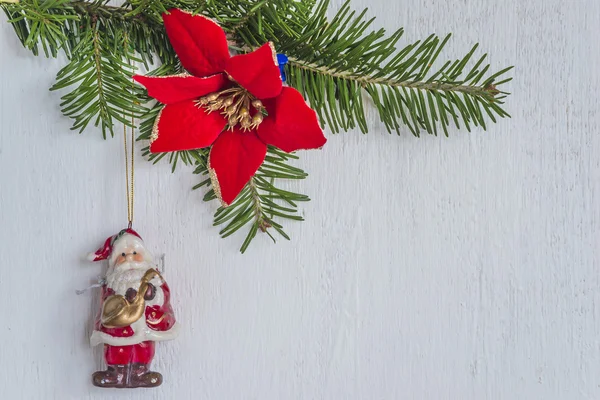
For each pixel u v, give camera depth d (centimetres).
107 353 60
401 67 60
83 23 59
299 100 56
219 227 64
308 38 59
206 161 61
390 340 65
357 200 65
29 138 63
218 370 64
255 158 58
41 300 63
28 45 57
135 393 64
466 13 65
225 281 64
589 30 65
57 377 63
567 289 65
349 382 65
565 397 65
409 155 65
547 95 65
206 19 56
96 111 60
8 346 63
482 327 65
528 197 65
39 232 64
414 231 65
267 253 65
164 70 60
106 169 64
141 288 59
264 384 64
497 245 65
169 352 64
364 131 62
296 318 65
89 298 64
